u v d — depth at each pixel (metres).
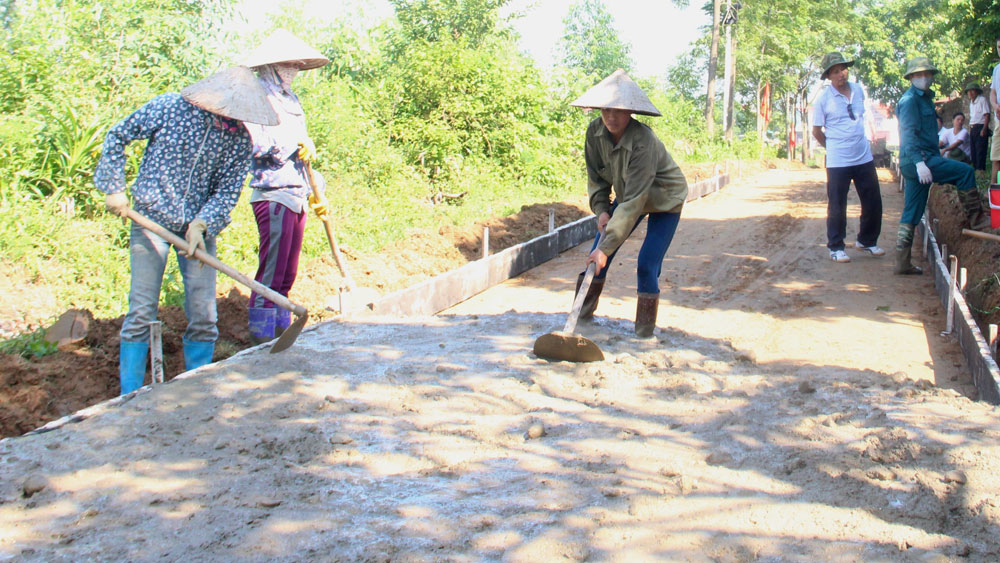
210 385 4.36
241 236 8.26
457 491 3.27
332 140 11.53
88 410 4.00
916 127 8.52
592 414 4.12
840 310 7.61
